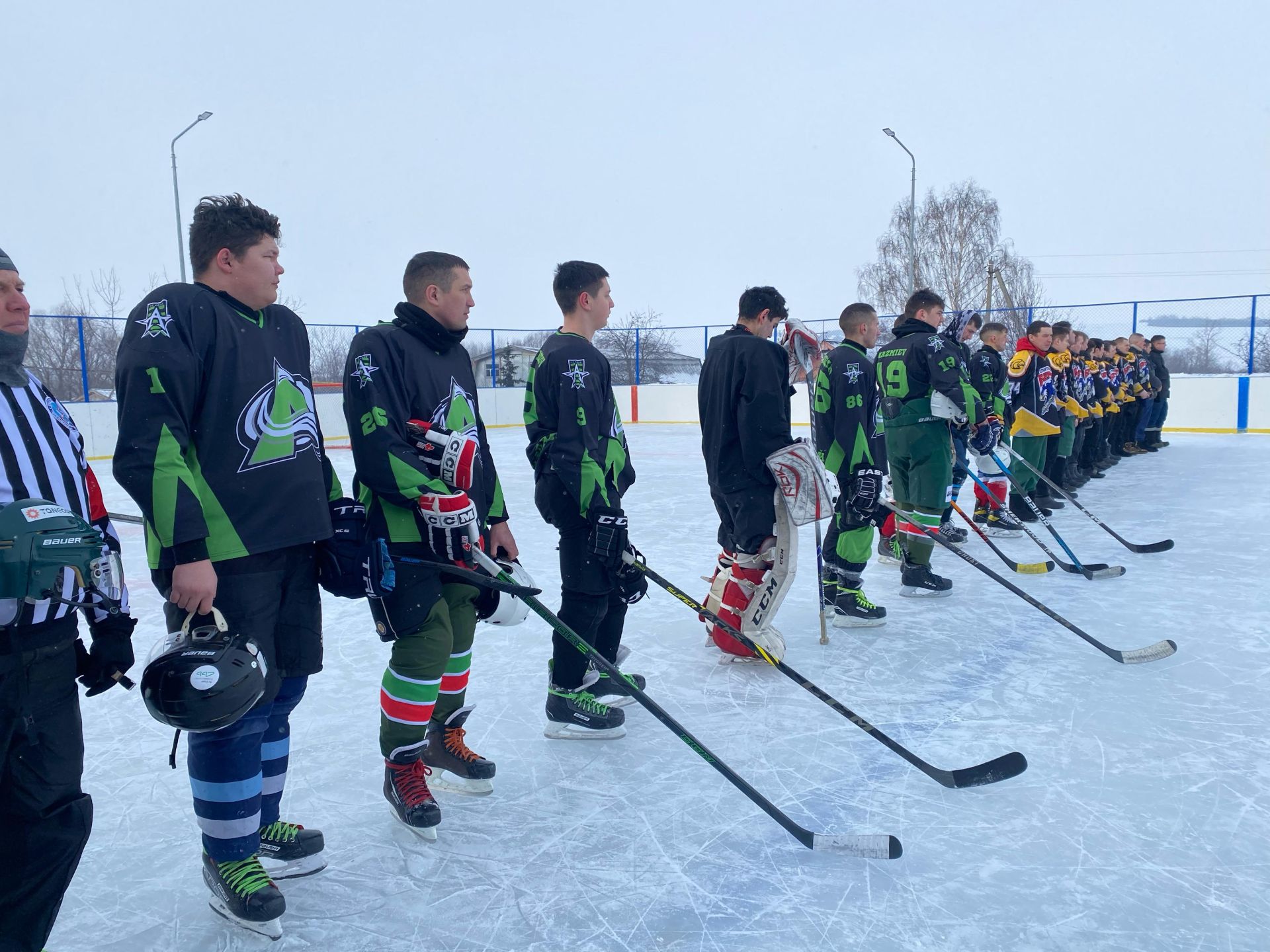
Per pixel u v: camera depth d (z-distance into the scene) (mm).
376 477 2197
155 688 1656
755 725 2965
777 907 1935
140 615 4594
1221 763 2588
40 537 1441
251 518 1860
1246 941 1778
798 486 3396
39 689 1515
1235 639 3736
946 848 2162
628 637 3988
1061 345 7871
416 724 2289
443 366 2410
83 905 1999
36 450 1551
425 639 2283
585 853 2188
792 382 4234
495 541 2674
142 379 1708
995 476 6488
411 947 1825
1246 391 13414
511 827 2328
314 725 3041
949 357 4391
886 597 4633
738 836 2256
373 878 2094
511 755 2785
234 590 1859
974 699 3133
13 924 1576
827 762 2672
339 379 16266
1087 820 2279
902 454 4582
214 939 1869
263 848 2121
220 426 1829
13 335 1528
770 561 3541
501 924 1902
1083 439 8469
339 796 2518
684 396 18562
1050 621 4102
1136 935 1802
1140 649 3518
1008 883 2006
